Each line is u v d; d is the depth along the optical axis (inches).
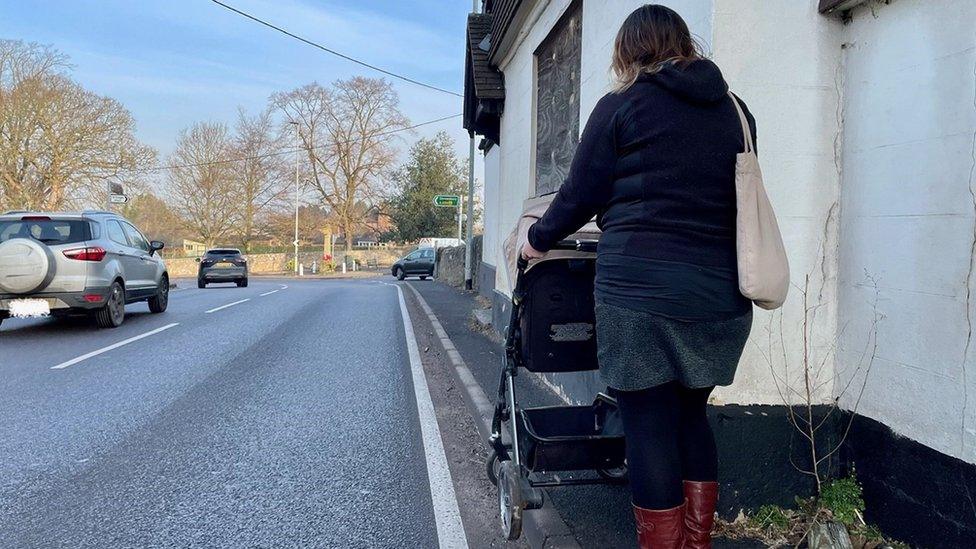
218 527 127.7
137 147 1387.8
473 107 432.8
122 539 122.4
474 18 421.4
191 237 2005.4
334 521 131.0
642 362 78.8
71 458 164.6
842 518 104.8
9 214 361.1
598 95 186.5
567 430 117.1
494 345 303.9
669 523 80.5
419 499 142.3
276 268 2079.2
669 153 77.4
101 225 389.1
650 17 84.1
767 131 110.2
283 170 1987.0
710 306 77.0
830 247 112.4
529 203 139.2
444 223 2129.7
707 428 90.7
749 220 77.6
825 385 113.7
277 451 171.5
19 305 343.0
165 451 170.6
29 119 1293.1
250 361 290.7
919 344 95.3
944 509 91.7
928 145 93.5
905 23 97.4
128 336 358.6
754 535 109.5
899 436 99.4
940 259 91.7
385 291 781.9
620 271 78.7
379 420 200.1
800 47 109.7
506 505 107.5
